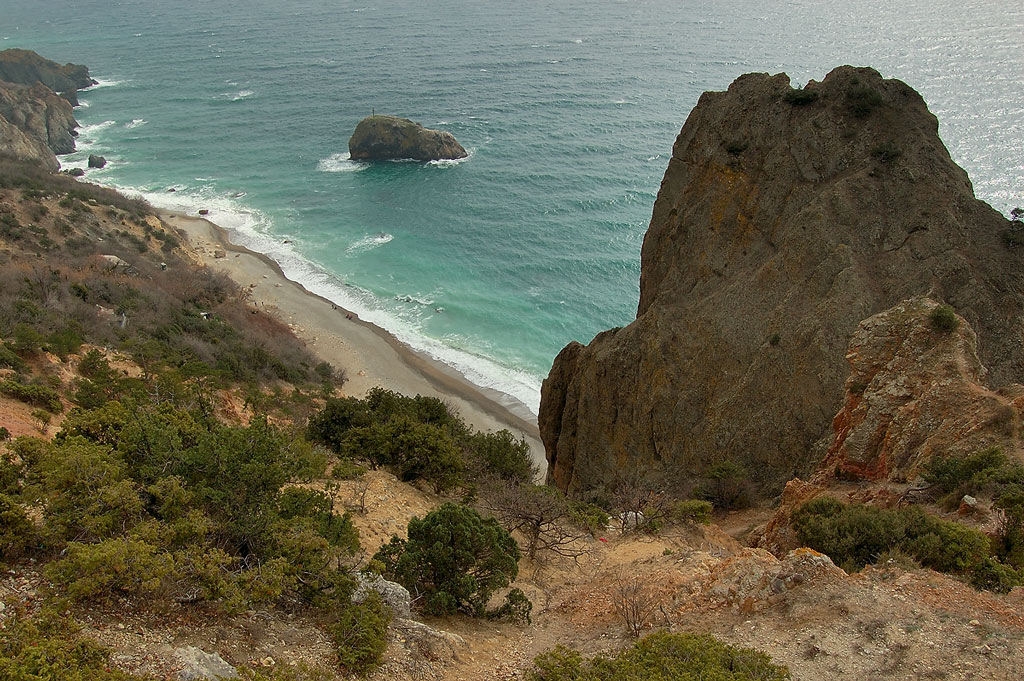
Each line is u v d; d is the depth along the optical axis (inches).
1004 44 6515.8
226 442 664.4
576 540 970.1
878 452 1026.1
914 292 1392.7
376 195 4296.3
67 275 2139.5
